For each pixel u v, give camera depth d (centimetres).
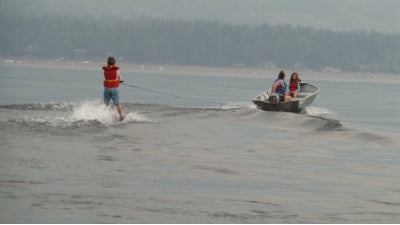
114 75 5244
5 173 2711
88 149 3622
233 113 6253
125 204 2220
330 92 19925
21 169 2830
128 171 2939
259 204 2325
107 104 5341
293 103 7188
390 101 14525
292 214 2173
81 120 5000
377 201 2452
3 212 2019
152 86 18912
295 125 5444
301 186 2744
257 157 3631
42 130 4350
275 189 2645
